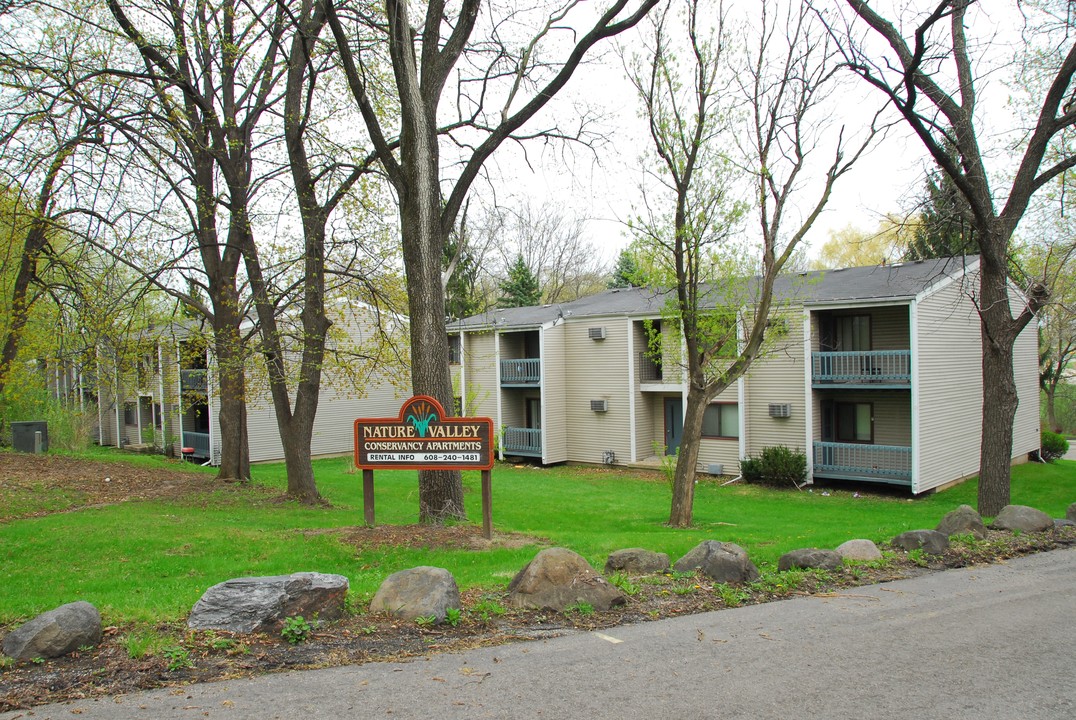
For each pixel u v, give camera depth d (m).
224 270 17.56
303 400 17.05
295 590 5.64
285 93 17.05
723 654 5.23
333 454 34.34
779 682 4.73
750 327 22.22
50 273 18.27
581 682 4.71
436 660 5.07
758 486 23.72
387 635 5.51
